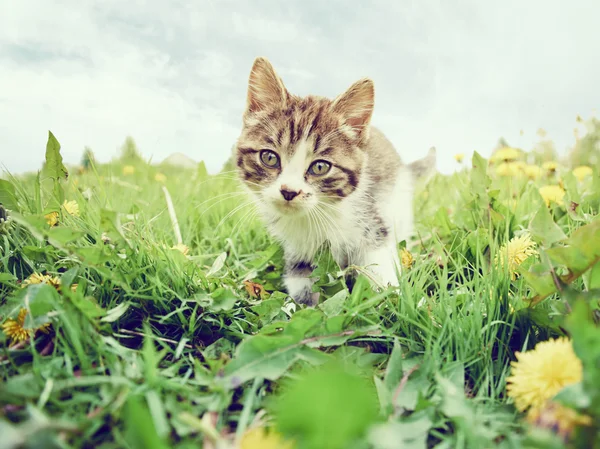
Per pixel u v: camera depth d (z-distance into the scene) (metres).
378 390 0.10
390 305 0.15
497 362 0.13
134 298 0.15
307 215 0.24
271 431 0.09
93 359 0.12
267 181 0.24
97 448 0.09
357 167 0.25
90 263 0.14
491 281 0.15
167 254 0.17
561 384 0.10
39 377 0.10
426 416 0.10
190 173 0.43
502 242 0.18
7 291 0.16
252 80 0.25
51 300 0.12
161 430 0.09
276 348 0.12
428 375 0.12
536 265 0.13
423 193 0.36
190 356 0.13
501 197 0.27
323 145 0.24
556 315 0.13
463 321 0.14
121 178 0.37
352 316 0.14
